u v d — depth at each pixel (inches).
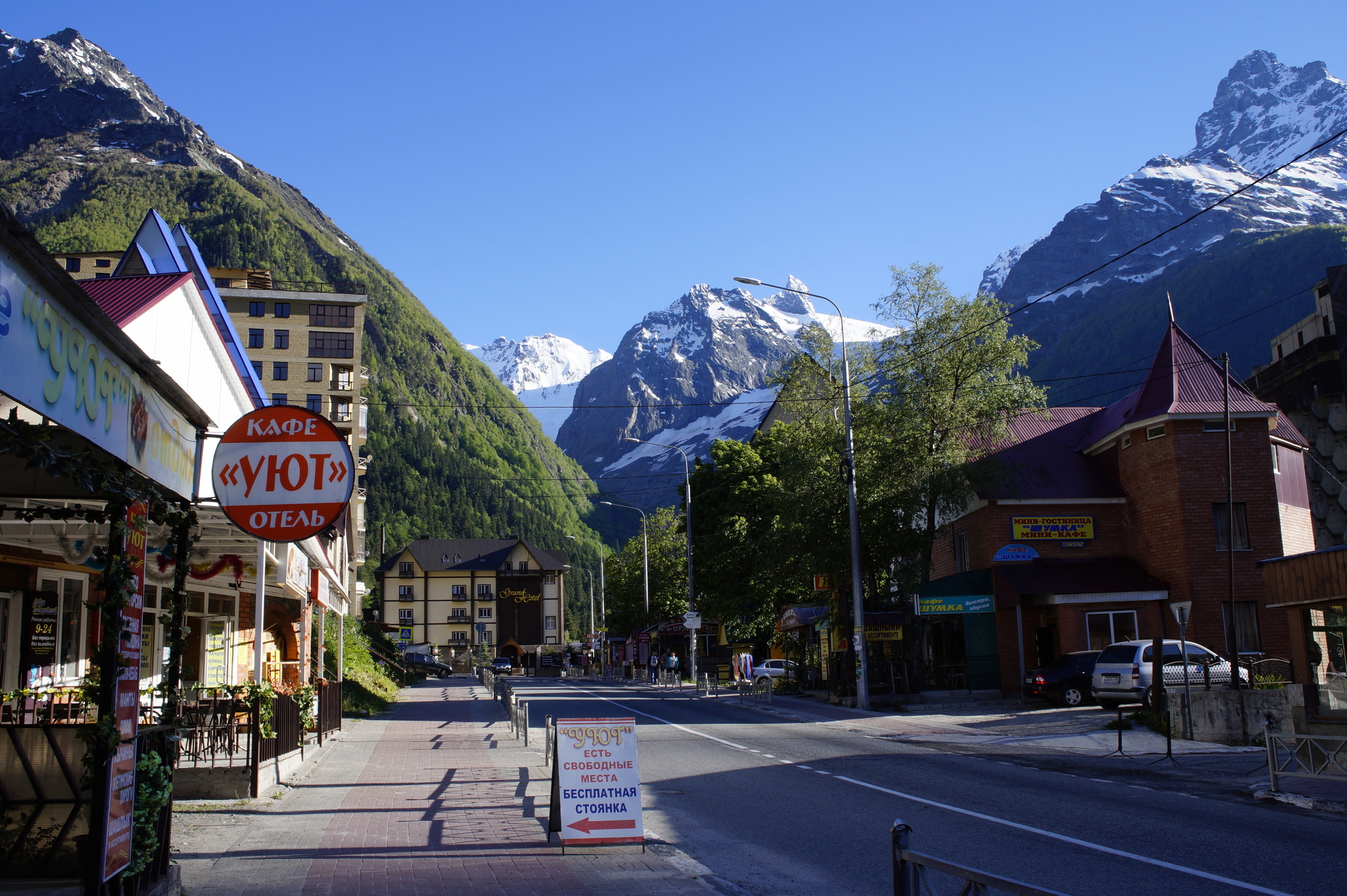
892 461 1266.0
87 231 7549.2
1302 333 2240.4
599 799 391.9
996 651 1306.6
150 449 301.1
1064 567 1307.8
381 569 4714.6
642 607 3006.9
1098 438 1386.6
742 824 446.6
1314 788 516.4
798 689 1590.8
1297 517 1381.6
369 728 996.6
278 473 398.0
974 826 428.1
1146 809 471.8
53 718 505.7
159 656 776.3
